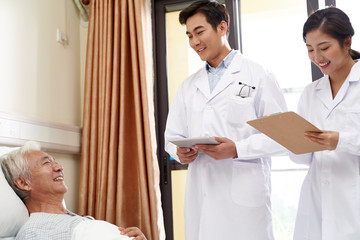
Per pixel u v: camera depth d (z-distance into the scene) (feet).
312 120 5.31
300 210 5.33
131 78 9.00
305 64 10.05
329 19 4.81
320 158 5.07
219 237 5.29
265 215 5.36
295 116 4.09
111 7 9.18
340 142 4.42
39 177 5.75
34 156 5.85
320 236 5.01
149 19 9.34
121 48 8.87
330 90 5.19
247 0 12.30
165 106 9.46
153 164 8.45
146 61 8.87
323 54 4.88
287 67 10.25
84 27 9.90
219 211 5.36
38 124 7.69
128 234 5.61
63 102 8.96
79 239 5.10
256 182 5.36
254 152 5.22
